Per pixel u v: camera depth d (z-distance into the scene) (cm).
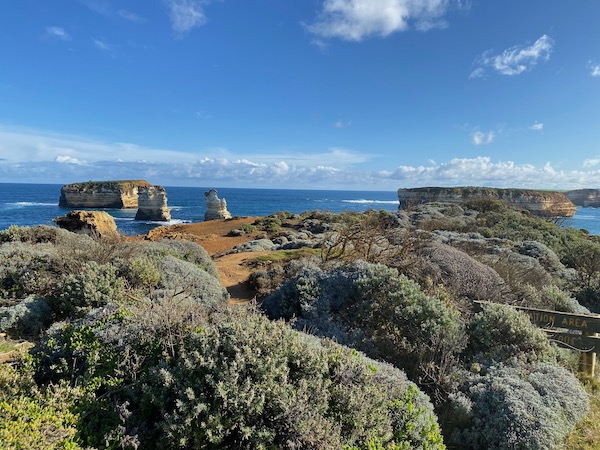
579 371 546
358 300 624
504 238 1532
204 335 343
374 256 875
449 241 1268
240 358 309
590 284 993
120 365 346
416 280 733
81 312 526
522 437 374
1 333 484
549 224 1838
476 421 404
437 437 339
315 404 313
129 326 388
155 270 684
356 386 346
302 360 346
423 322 527
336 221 3219
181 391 294
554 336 561
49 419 277
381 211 2839
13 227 932
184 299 519
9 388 309
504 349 529
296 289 682
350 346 526
